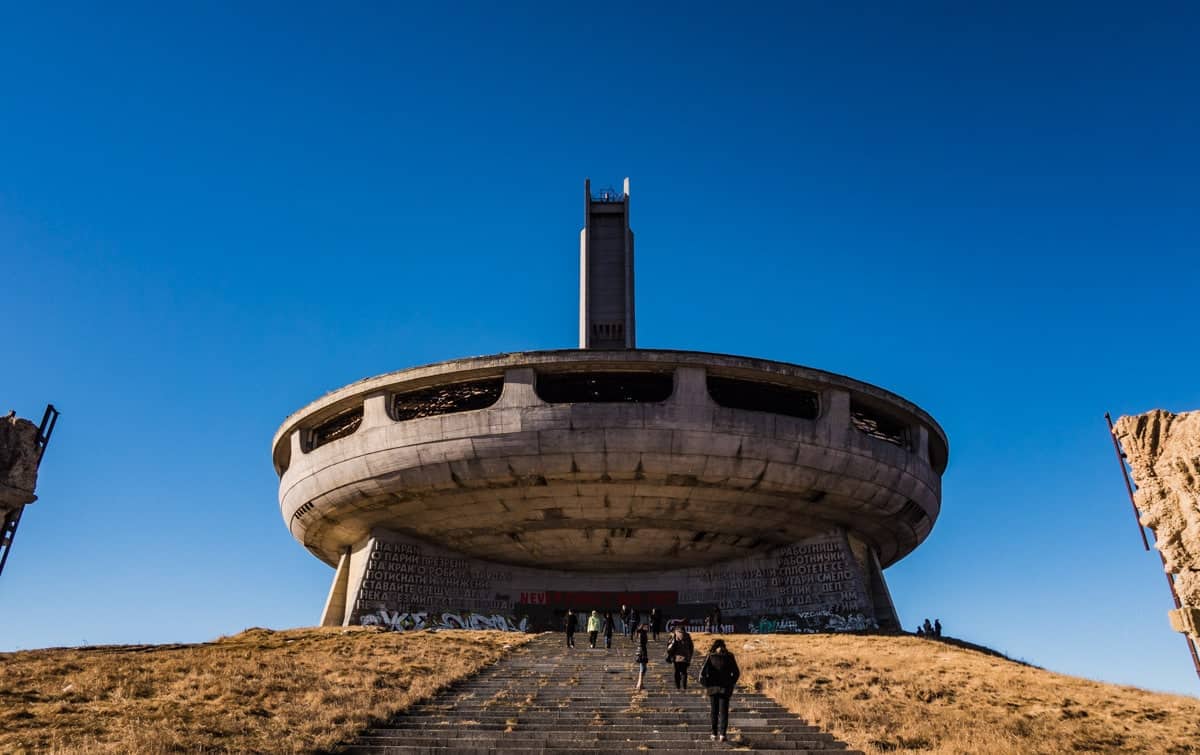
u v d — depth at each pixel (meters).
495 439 37.41
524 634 33.75
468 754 15.07
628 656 27.00
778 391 40.25
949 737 17.98
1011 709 20.86
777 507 40.19
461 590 43.97
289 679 22.02
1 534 16.84
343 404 41.69
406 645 29.41
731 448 37.47
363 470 39.44
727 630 43.59
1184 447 12.22
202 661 24.09
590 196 62.38
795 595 42.53
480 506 40.00
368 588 41.06
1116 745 17.98
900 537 46.06
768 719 18.05
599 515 40.47
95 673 21.55
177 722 17.03
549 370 38.41
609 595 45.94
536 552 44.06
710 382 39.56
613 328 59.06
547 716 17.86
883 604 44.72
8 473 16.84
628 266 60.22
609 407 37.25
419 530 42.47
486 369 38.41
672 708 18.83
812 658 27.12
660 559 44.88
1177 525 12.12
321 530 44.31
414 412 41.03
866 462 39.59
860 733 17.72
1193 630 11.77
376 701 19.75
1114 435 13.34
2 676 20.89
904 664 26.55
